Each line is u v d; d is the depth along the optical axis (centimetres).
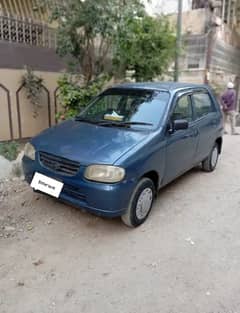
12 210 367
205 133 476
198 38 1098
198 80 1121
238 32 1431
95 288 244
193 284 252
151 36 744
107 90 449
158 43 769
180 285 250
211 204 413
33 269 263
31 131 697
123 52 703
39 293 236
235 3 1297
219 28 1164
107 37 612
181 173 436
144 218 351
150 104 390
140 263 278
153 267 272
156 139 341
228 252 300
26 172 355
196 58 1114
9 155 553
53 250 292
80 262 276
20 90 657
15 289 239
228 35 1297
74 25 577
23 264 270
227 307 227
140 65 767
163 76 873
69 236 318
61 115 646
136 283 251
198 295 239
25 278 252
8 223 338
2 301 227
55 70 718
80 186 300
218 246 310
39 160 334
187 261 283
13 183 448
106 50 668
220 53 1227
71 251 292
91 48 651
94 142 327
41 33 694
